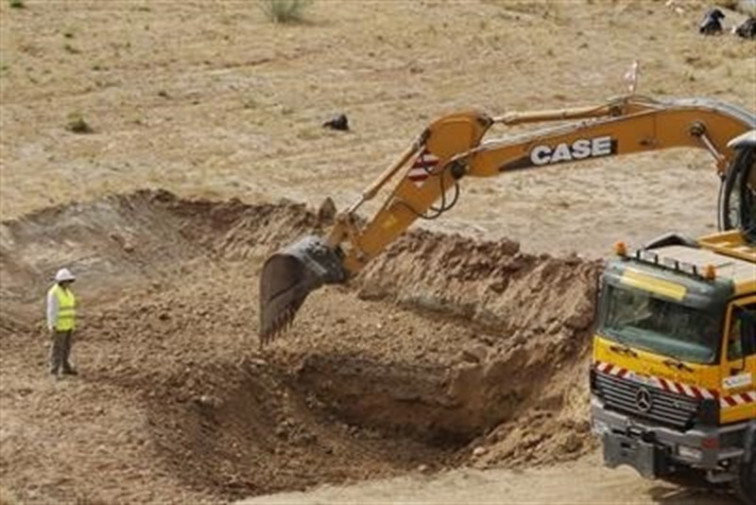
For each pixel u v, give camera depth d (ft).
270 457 189.16
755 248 164.86
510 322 211.41
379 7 406.00
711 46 373.20
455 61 355.97
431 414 202.08
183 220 241.55
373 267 225.15
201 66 338.95
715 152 175.73
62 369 191.42
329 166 277.23
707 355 151.74
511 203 258.98
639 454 157.58
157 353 200.85
